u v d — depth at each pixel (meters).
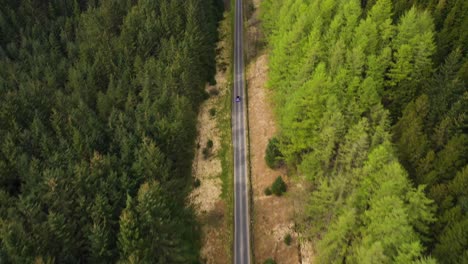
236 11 129.12
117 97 79.88
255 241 65.88
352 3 75.62
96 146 67.62
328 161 58.88
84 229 53.00
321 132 61.22
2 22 99.62
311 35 72.75
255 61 105.50
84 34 98.19
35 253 46.97
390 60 66.88
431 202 44.72
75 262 49.91
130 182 61.50
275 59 80.12
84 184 57.44
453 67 61.25
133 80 84.31
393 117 64.75
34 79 85.69
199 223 69.88
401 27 67.75
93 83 83.56
